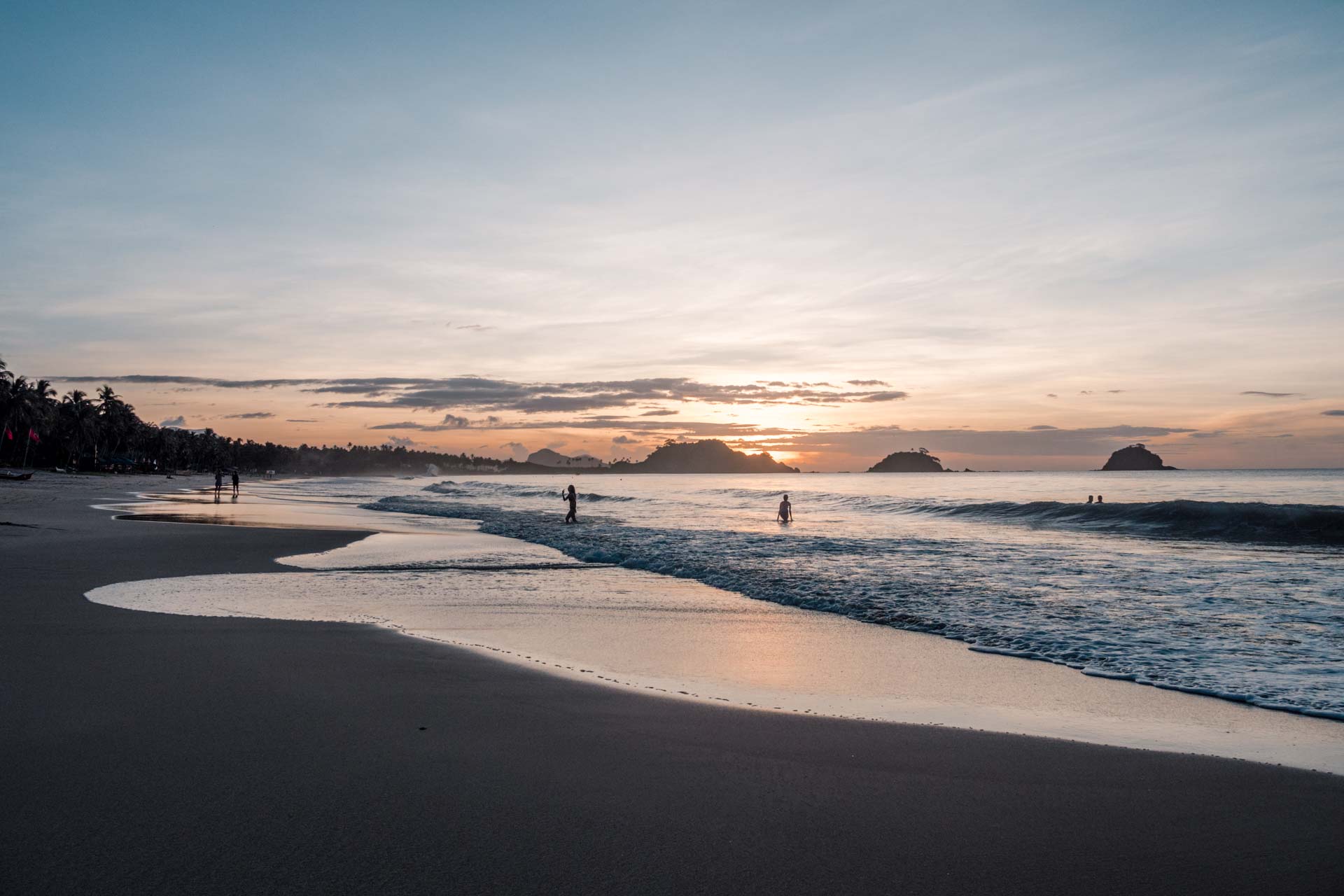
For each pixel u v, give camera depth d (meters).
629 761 5.04
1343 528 25.33
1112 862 3.75
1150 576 15.30
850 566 16.77
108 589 12.32
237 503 47.16
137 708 5.86
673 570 16.14
